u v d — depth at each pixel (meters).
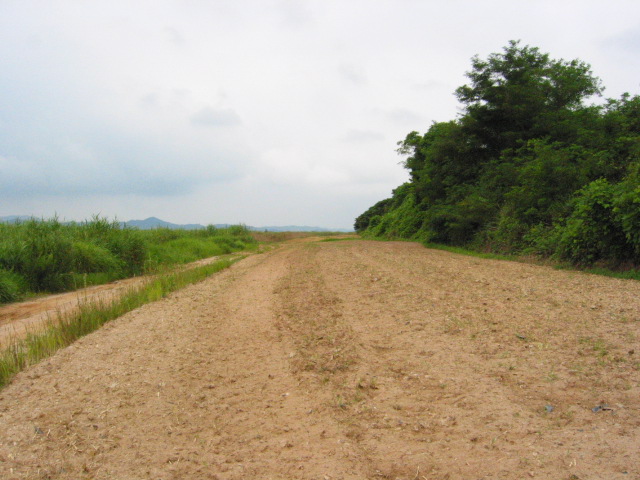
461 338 5.88
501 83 23.39
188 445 3.50
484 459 3.06
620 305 7.13
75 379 4.97
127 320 7.91
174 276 12.64
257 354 5.87
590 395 3.92
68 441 3.56
